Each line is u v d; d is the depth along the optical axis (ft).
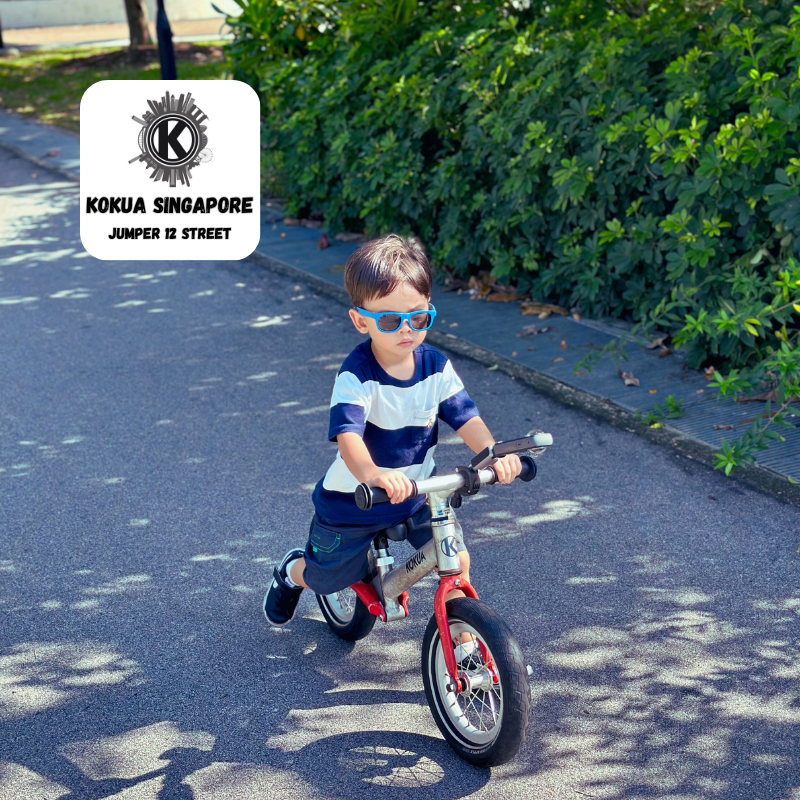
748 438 15.28
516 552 14.06
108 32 107.65
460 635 9.91
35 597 13.29
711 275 19.40
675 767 9.85
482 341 22.66
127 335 24.27
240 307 26.32
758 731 10.32
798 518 14.55
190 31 104.83
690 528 14.47
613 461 16.67
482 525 14.85
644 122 21.13
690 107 20.47
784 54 19.34
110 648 12.15
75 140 52.95
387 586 10.35
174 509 15.64
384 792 9.63
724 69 21.03
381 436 9.62
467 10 30.07
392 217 30.09
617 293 23.45
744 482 15.67
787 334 18.63
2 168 46.78
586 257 22.91
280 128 34.71
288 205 35.96
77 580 13.67
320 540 10.43
